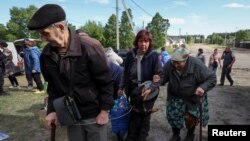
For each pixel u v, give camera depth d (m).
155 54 3.43
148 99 3.45
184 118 3.81
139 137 3.72
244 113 5.91
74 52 1.85
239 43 75.19
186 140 4.04
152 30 70.81
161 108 6.32
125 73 3.57
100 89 2.05
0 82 7.72
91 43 1.92
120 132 3.93
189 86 3.62
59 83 1.98
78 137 2.16
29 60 8.59
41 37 1.78
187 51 3.52
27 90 8.54
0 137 4.39
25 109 6.15
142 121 3.68
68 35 1.86
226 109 6.24
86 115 2.06
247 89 9.27
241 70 17.58
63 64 1.89
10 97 7.44
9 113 5.83
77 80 1.92
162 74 3.45
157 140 4.32
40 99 7.18
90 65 1.92
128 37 49.31
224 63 10.46
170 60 3.76
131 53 3.54
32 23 1.70
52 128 2.24
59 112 2.00
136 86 3.50
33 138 4.42
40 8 1.74
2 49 8.83
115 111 3.76
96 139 2.14
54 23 1.72
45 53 1.92
